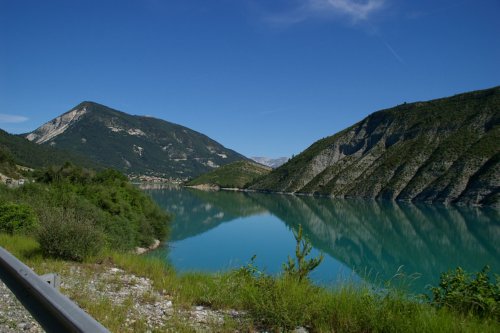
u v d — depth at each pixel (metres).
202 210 109.19
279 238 57.88
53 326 3.05
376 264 38.19
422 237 61.03
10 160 115.50
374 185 167.88
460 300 6.48
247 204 134.12
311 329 5.81
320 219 88.31
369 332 5.59
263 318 5.95
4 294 5.40
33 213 19.05
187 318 6.01
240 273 8.20
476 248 51.25
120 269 10.53
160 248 47.22
